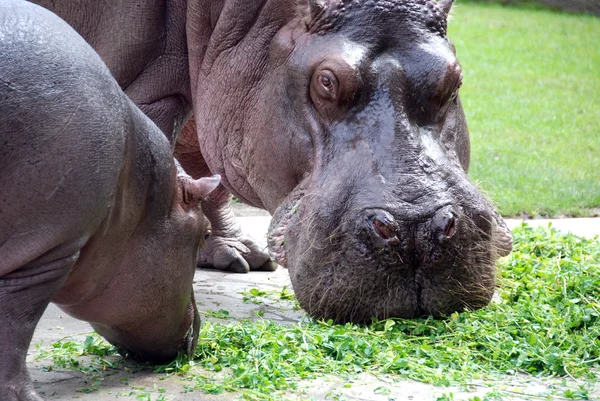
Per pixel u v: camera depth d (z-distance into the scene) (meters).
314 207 7.75
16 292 5.55
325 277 7.69
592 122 27.12
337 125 7.96
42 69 5.43
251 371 6.79
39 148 5.36
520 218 16.44
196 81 9.64
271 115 8.48
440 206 7.57
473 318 7.96
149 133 6.33
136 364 7.14
